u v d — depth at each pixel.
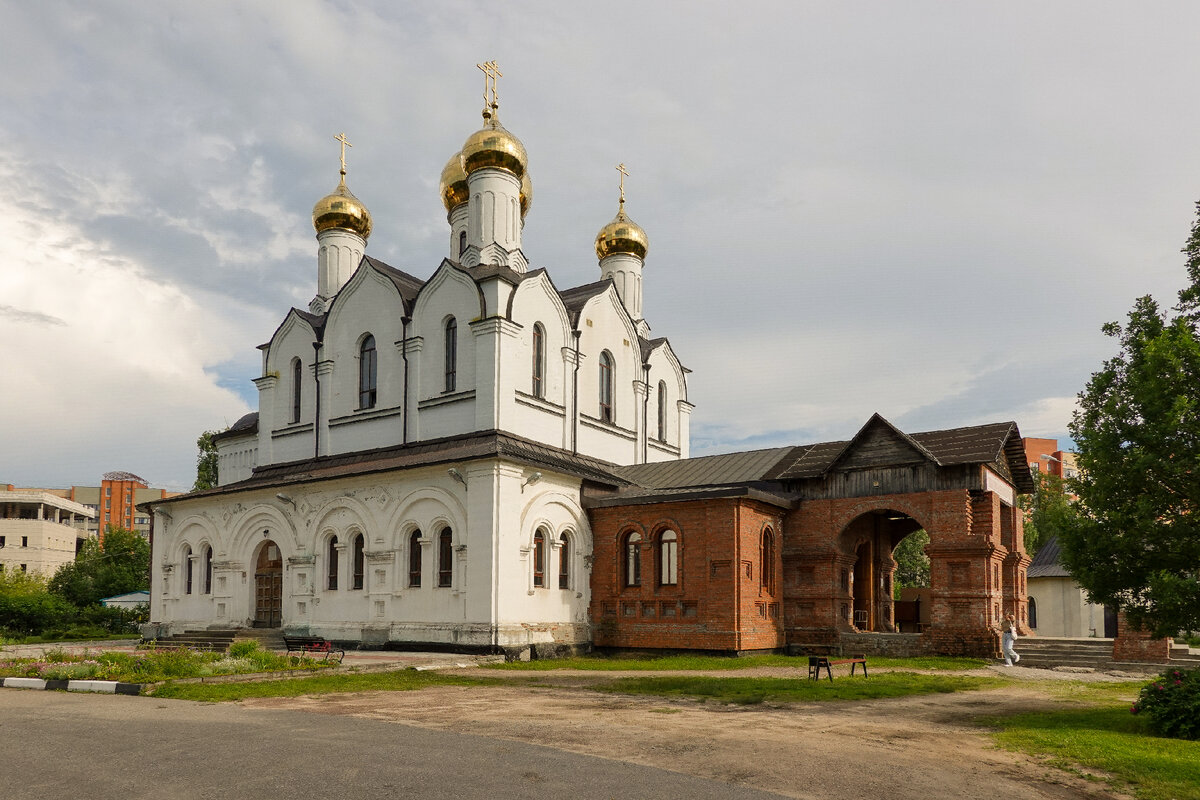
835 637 32.59
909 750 13.29
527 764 11.59
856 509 32.81
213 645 34.84
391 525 33.00
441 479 31.88
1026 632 33.03
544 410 36.31
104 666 22.45
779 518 33.84
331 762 11.55
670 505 32.16
